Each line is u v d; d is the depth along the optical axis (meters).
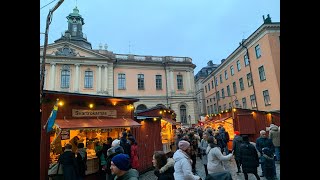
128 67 35.44
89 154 9.66
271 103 26.47
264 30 27.20
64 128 7.67
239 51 34.25
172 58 37.97
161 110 17.97
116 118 10.73
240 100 34.94
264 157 7.66
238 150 9.70
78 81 32.09
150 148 13.41
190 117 36.50
